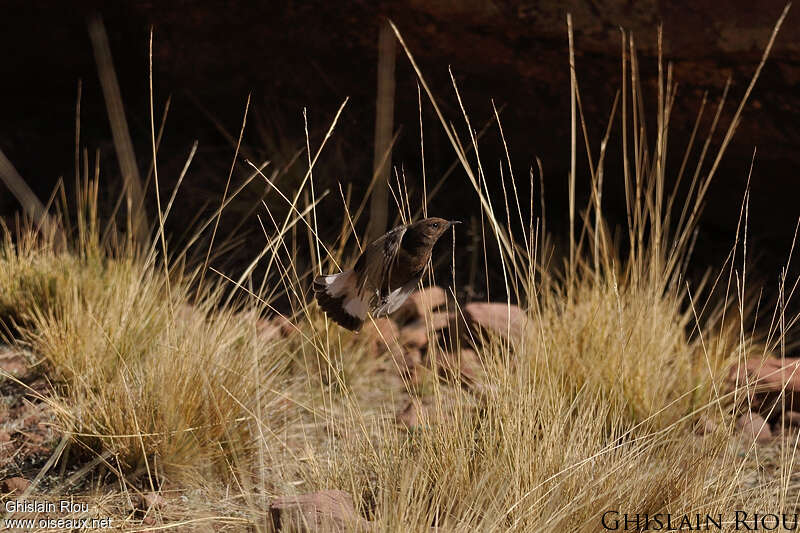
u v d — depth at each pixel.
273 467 4.91
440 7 7.41
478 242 9.12
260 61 9.16
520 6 7.19
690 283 8.36
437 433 4.78
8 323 6.92
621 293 6.13
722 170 7.92
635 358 5.72
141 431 5.17
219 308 7.48
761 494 4.59
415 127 9.23
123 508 4.74
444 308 8.02
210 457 5.11
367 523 4.06
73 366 5.88
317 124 9.70
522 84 7.99
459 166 9.59
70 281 6.91
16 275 7.21
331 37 8.47
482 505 4.30
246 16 8.62
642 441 5.01
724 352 6.38
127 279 6.87
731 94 7.08
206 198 9.42
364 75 8.88
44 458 5.22
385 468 4.66
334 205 9.27
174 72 9.44
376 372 6.77
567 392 5.66
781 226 8.38
